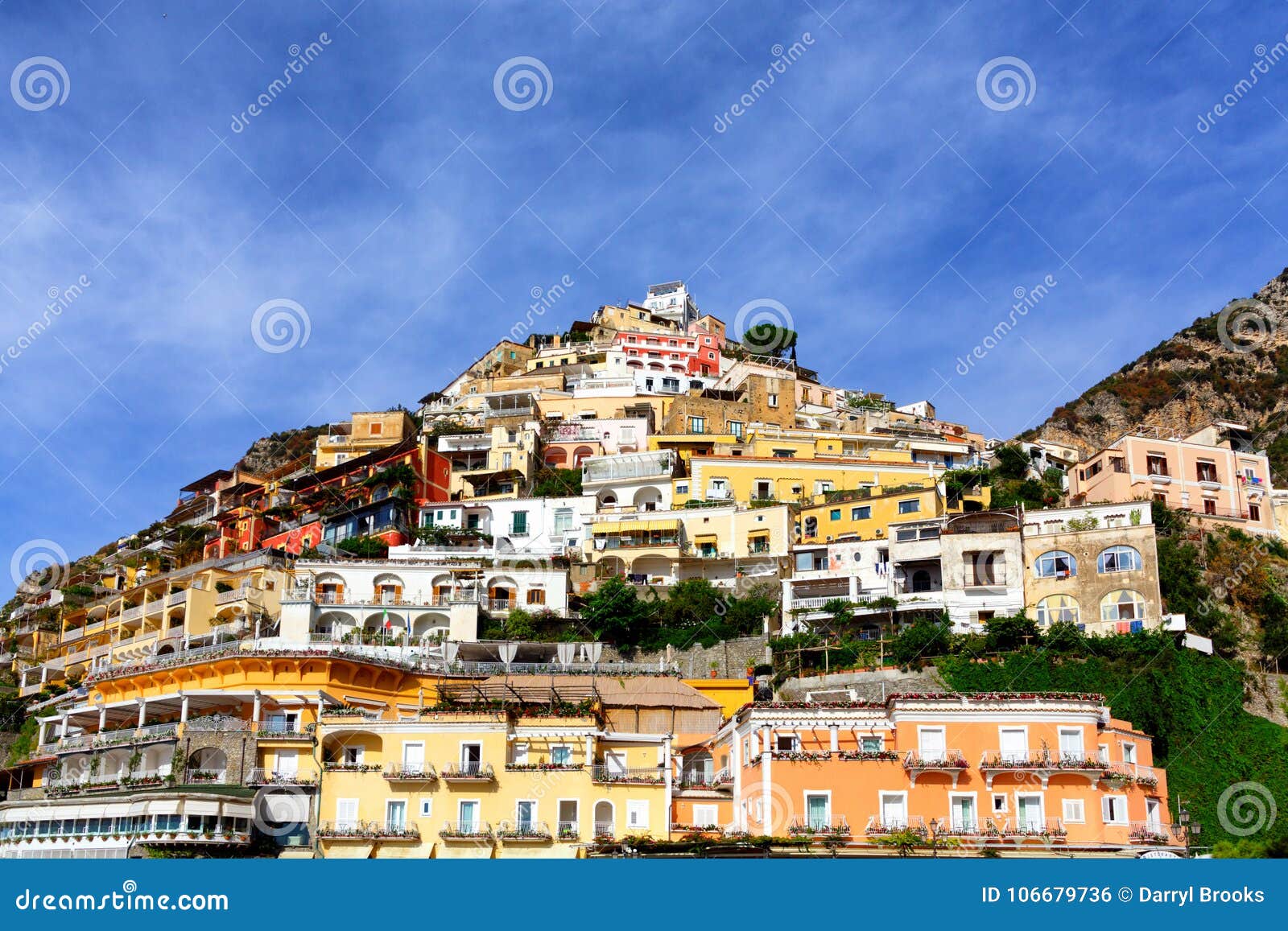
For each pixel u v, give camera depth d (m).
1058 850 63.22
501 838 67.38
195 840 68.50
